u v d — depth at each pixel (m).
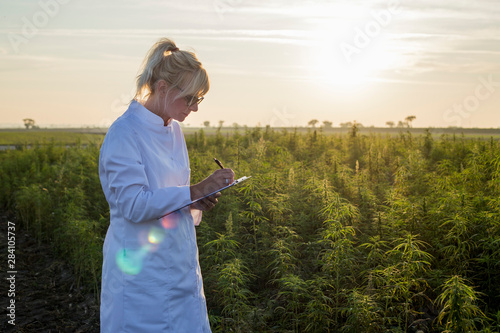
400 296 4.63
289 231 5.44
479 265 4.97
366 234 5.83
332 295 4.90
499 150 8.89
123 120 2.36
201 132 18.09
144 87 2.43
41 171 13.67
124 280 2.33
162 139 2.46
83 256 6.46
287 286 4.43
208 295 5.31
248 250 5.81
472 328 3.54
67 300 6.06
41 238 9.03
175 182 2.53
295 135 15.57
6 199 12.10
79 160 13.41
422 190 7.74
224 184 2.37
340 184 8.32
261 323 4.45
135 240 2.33
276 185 7.39
